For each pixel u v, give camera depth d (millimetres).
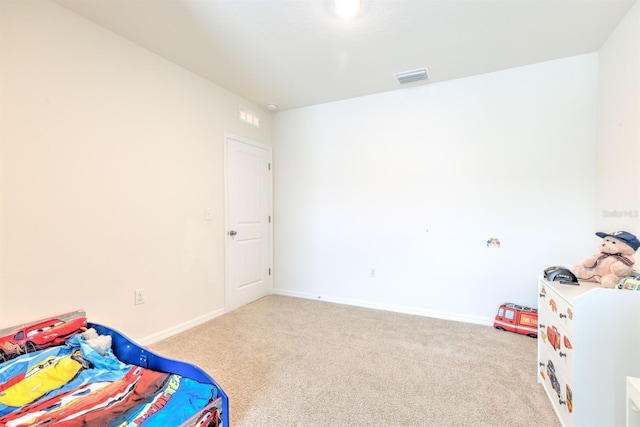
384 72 2756
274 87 3090
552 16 1960
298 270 3756
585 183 2477
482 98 2807
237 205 3287
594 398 1296
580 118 2480
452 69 2705
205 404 1226
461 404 1622
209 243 2932
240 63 2588
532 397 1681
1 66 1614
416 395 1703
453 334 2566
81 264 1957
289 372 1947
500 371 1958
